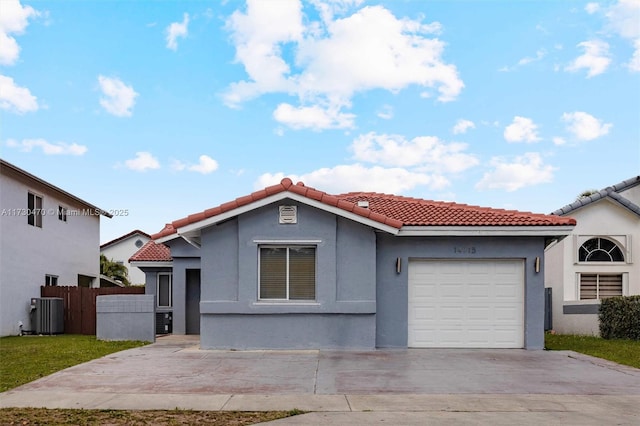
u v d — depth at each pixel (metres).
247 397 8.27
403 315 13.42
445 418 7.14
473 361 11.47
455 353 12.60
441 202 15.59
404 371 10.33
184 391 8.68
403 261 13.52
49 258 22.12
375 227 12.91
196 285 19.92
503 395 8.44
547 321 19.03
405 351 12.88
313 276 13.15
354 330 12.98
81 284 26.09
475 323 13.55
